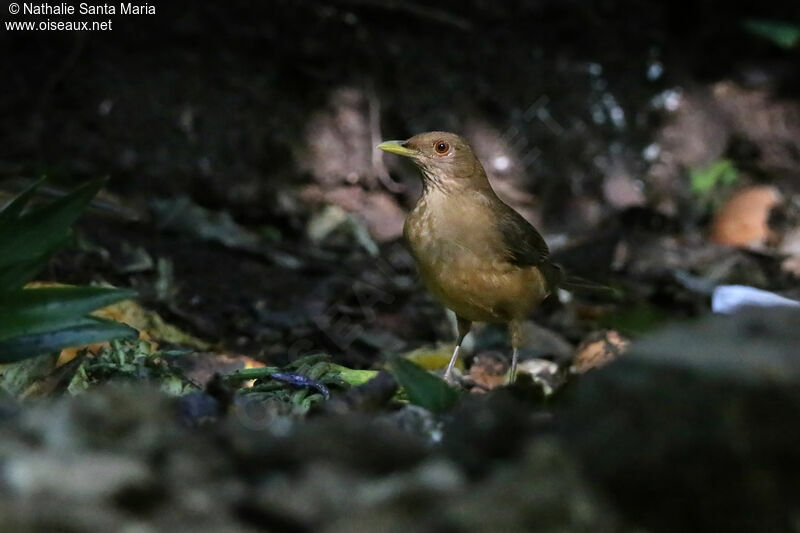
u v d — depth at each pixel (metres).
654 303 13.62
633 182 16.94
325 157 15.63
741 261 15.30
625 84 17.23
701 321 4.45
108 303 6.18
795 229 16.38
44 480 3.95
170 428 4.61
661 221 16.83
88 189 6.32
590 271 13.88
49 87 14.66
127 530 3.83
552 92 16.81
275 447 4.46
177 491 4.09
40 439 4.47
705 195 17.08
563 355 10.97
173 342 9.84
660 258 15.31
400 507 3.97
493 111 16.53
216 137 15.16
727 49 18.53
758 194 16.73
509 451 4.65
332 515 3.97
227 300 11.95
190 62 15.36
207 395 5.75
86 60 14.93
